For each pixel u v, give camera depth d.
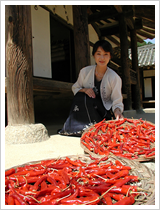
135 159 2.01
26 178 1.55
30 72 3.49
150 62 12.70
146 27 10.38
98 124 2.89
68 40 8.88
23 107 3.40
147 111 10.45
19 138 3.18
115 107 3.42
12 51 3.26
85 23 5.14
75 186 1.40
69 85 5.25
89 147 2.28
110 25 9.90
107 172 1.60
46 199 1.28
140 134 2.50
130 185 1.45
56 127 5.13
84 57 5.12
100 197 1.24
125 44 8.29
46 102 7.83
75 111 3.65
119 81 3.51
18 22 3.27
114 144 2.27
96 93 3.66
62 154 2.62
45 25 6.36
